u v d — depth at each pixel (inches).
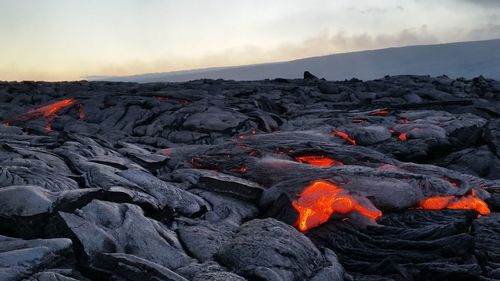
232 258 219.8
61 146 350.3
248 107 743.7
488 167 442.3
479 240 263.4
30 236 201.2
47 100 943.7
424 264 235.1
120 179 276.5
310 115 736.3
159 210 258.7
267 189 320.2
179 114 660.1
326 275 220.8
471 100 788.0
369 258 251.4
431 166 379.9
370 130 535.5
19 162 276.7
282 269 209.8
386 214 304.2
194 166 401.1
